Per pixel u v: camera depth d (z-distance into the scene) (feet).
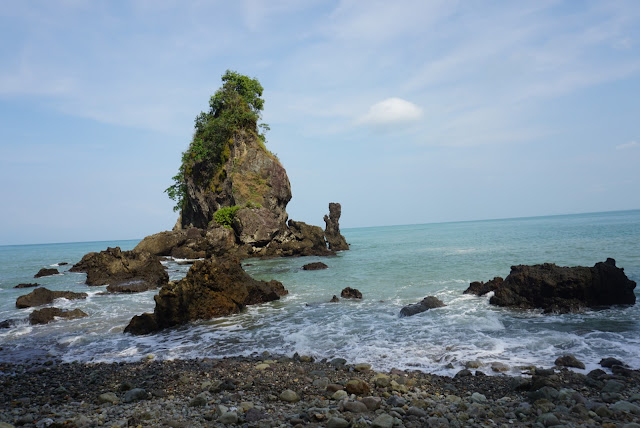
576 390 30.22
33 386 36.40
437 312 58.95
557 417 24.82
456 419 24.77
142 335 55.31
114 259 118.83
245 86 245.04
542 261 106.83
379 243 257.75
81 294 87.20
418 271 103.50
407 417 25.22
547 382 30.19
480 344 43.39
